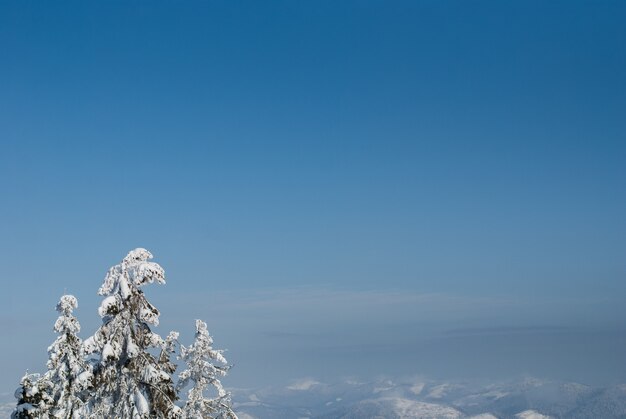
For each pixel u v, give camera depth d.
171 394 24.53
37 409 24.19
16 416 24.31
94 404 24.88
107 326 24.06
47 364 24.42
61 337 24.64
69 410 24.31
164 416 24.30
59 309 24.94
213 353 30.33
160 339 24.48
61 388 24.30
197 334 30.70
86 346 23.95
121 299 23.83
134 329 24.27
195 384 30.08
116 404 24.30
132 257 24.33
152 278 24.03
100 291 24.20
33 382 24.59
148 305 24.31
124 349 24.33
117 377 24.25
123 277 23.95
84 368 24.53
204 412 29.66
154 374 23.98
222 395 30.12
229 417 29.95
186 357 30.25
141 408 23.84
